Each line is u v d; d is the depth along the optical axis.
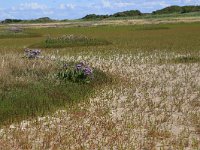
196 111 13.21
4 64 17.91
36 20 156.88
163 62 24.67
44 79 16.66
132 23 92.75
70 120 12.12
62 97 14.27
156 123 11.81
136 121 12.02
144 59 26.19
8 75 16.31
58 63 20.08
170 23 82.56
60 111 13.01
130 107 13.77
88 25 90.75
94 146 9.76
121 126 11.49
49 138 10.27
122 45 36.16
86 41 37.97
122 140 10.23
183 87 17.27
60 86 15.64
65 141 10.08
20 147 9.74
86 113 12.82
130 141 10.16
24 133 10.74
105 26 81.44
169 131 11.05
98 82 17.45
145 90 16.59
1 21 152.00
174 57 26.81
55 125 11.60
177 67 22.77
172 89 16.83
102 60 26.16
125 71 21.47
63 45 36.75
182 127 11.48
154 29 63.88
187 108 13.65
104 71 21.22
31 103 13.31
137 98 15.20
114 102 14.48
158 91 16.45
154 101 14.70
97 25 88.50
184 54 28.34
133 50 31.53
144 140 10.27
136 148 9.70
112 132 10.83
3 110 12.40
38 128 11.24
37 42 41.78
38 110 12.92
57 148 9.60
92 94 15.41
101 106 13.80
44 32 64.31
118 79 18.72
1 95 13.86
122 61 25.48
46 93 14.49
